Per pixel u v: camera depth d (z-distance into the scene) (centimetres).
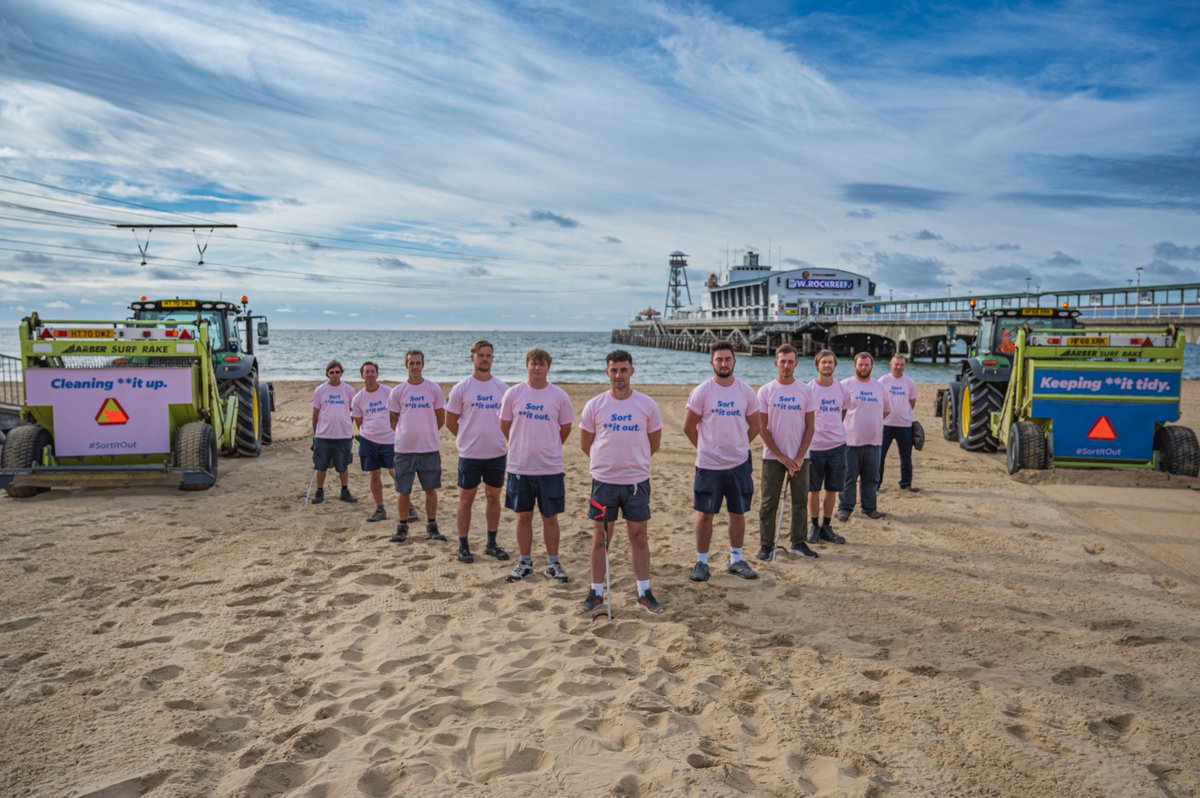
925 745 318
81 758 300
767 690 371
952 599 514
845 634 450
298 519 742
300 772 293
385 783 283
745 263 10075
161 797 269
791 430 600
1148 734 331
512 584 545
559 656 412
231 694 359
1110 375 929
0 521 714
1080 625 467
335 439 811
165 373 862
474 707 348
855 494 750
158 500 820
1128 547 645
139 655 407
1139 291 3194
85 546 629
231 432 1088
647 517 491
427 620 468
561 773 290
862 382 733
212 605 489
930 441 1344
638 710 347
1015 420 1002
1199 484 880
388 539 666
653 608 486
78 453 843
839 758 307
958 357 5794
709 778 285
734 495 551
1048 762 304
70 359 881
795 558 612
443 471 1057
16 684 368
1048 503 813
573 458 1188
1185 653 421
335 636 439
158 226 2303
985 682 383
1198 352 6284
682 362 5928
